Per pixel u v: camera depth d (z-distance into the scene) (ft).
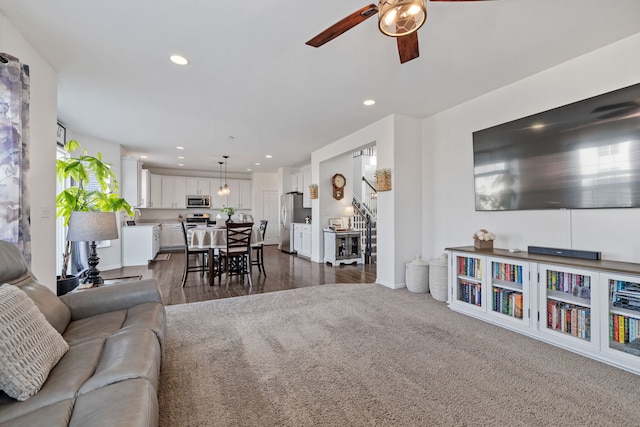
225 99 11.43
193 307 10.59
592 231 8.17
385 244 13.75
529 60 8.60
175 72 9.26
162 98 11.30
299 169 28.55
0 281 4.56
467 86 10.34
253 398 5.41
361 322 9.18
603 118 7.84
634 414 4.98
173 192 28.02
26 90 6.66
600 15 6.62
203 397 5.41
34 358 3.59
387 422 4.81
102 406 2.95
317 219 20.79
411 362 6.73
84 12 6.47
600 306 6.72
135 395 3.16
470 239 11.68
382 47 7.93
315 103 11.89
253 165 26.86
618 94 7.59
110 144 17.71
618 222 7.68
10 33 6.79
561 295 7.65
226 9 6.42
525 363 6.68
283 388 5.72
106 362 3.97
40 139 8.11
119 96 11.05
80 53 8.11
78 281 10.53
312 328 8.70
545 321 7.77
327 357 6.95
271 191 31.07
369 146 15.66
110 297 6.40
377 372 6.31
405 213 13.43
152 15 6.60
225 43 7.73
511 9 6.41
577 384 5.87
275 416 4.94
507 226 10.37
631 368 6.26
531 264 8.02
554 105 8.95
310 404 5.25
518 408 5.15
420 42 7.64
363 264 19.95
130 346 4.31
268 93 10.89
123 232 18.88
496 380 6.01
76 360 4.09
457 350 7.32
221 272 15.46
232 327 8.75
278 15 6.64
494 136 10.60
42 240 8.15
